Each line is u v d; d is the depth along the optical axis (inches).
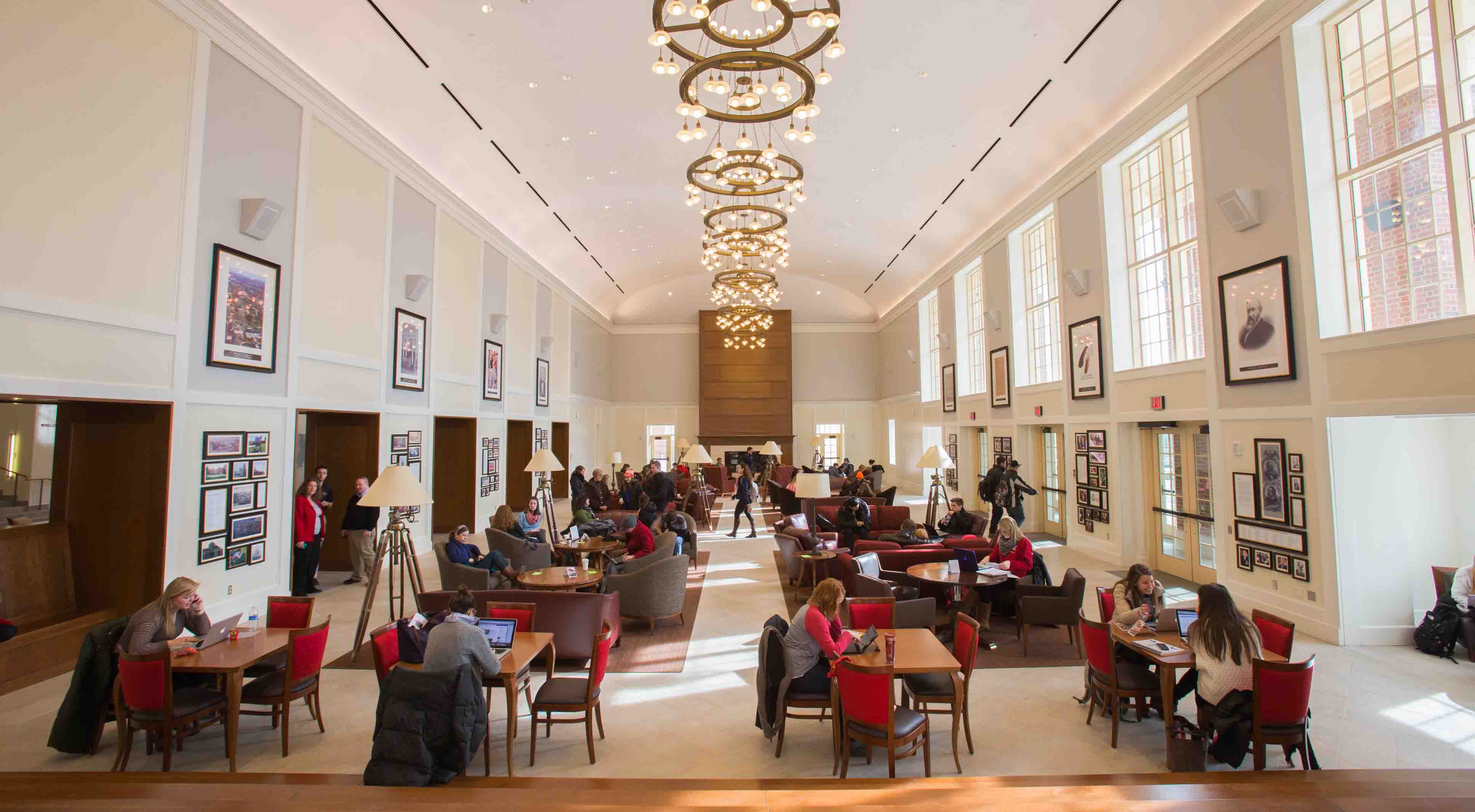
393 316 362.9
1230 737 137.6
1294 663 135.0
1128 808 112.2
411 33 295.4
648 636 247.0
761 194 310.2
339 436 349.4
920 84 358.0
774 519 583.2
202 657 148.4
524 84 349.1
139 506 219.6
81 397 192.5
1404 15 204.7
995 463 528.7
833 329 985.5
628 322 977.5
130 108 206.5
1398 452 224.1
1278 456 241.9
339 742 158.4
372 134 335.0
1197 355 299.0
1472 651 201.8
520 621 178.2
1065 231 399.9
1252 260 251.0
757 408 954.1
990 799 116.4
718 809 113.9
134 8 207.8
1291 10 229.8
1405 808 109.0
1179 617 157.4
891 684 135.8
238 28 244.8
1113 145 341.7
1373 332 202.8
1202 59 271.1
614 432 970.1
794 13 157.2
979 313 589.6
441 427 471.2
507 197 482.3
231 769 141.5
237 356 250.5
